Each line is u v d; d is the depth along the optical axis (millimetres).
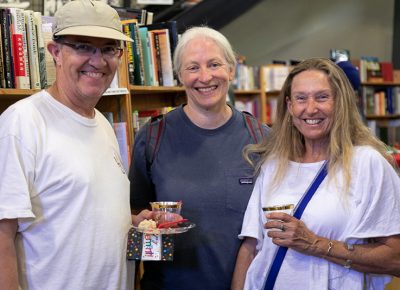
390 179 1774
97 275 1677
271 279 1858
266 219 1923
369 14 9023
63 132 1651
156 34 3076
